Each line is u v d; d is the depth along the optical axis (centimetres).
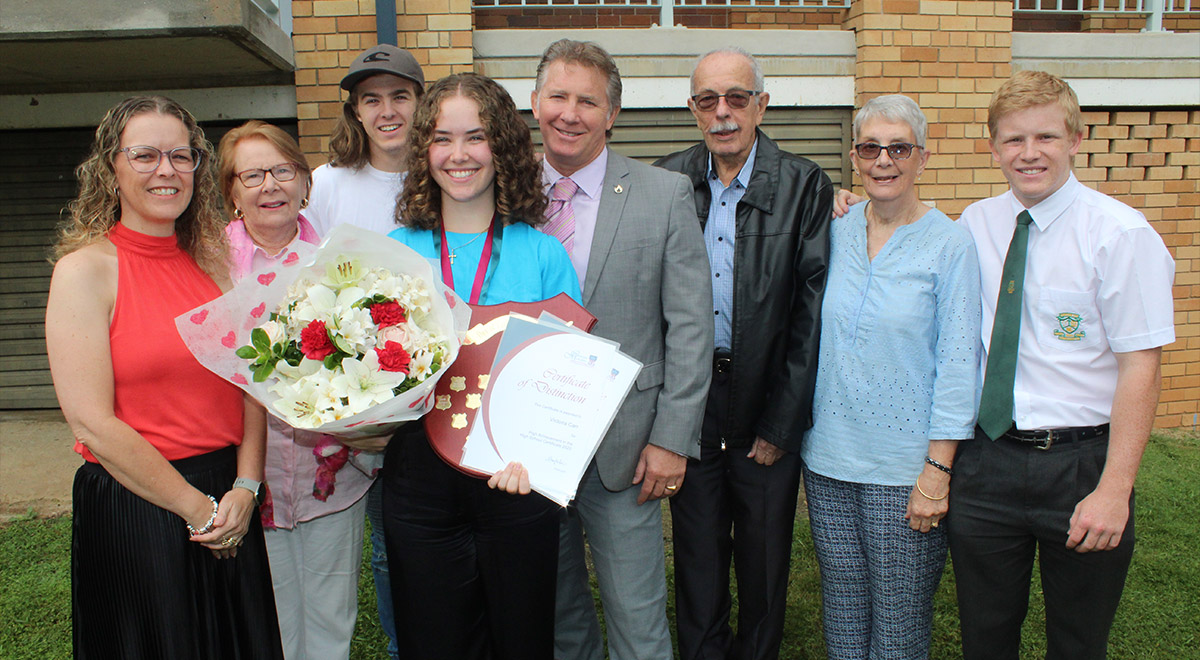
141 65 459
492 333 197
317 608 235
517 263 210
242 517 196
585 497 237
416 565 200
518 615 205
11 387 583
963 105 496
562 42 225
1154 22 545
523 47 477
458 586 202
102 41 398
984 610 222
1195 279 540
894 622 232
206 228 200
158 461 179
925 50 489
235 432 200
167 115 181
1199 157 534
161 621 183
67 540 389
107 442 172
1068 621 213
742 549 261
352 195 281
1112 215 195
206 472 192
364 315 176
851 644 247
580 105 220
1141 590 326
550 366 194
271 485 227
